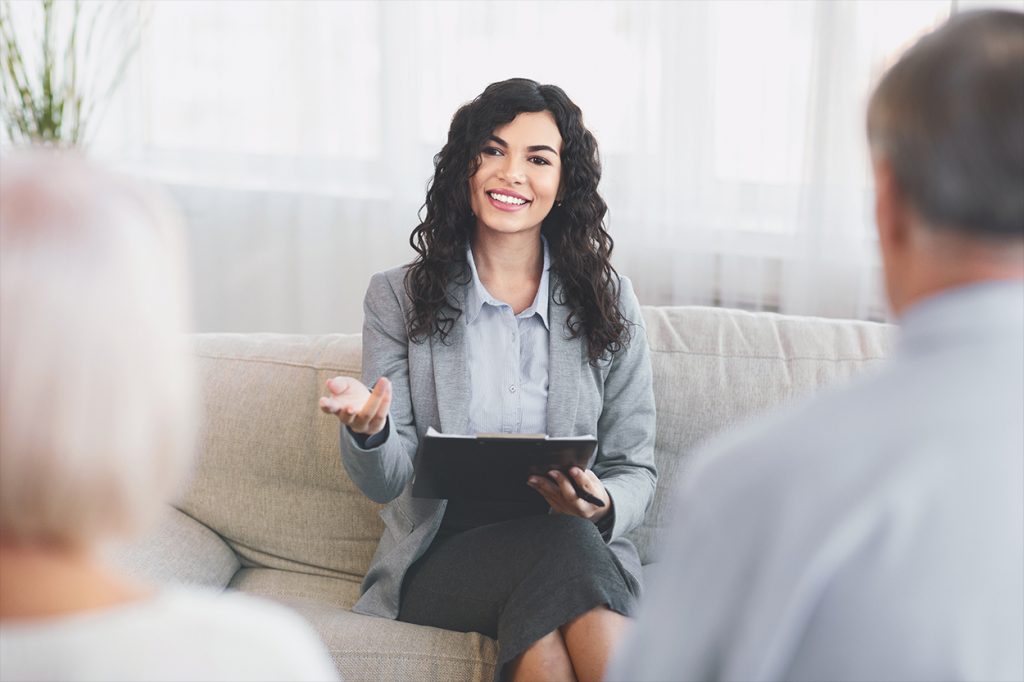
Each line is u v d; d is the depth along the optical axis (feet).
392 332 6.54
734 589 2.42
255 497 6.88
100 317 2.01
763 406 6.89
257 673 2.15
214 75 11.46
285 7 11.15
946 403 2.35
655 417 6.77
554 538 5.73
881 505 2.29
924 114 2.42
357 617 6.09
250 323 11.94
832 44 9.29
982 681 2.29
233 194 11.68
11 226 2.05
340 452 6.44
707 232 10.04
